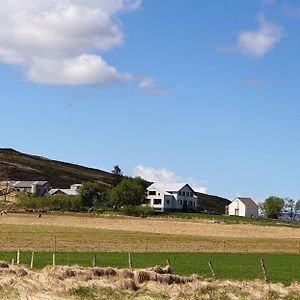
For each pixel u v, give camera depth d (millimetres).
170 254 70250
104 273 41562
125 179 195750
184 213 181875
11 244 71938
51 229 99125
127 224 122312
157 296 38125
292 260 70000
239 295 40000
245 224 144375
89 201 186500
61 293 36875
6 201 191125
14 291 35656
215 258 68188
